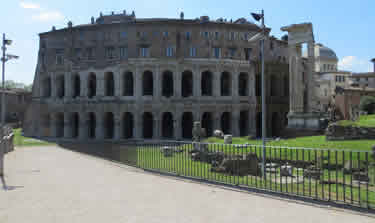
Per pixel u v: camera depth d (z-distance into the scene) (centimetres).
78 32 7419
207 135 6900
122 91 6341
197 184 1708
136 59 6212
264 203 1290
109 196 1441
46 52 7700
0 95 10700
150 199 1377
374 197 1384
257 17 2139
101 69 6519
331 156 2314
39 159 3080
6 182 1823
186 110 6191
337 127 3031
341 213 1136
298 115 4822
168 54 7006
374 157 1823
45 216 1130
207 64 6303
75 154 3584
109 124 7081
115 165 2552
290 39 5034
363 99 8081
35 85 7912
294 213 1142
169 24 7006
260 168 2105
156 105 6156
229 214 1138
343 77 11550
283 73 7088
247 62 6594
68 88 6838
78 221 1069
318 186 1628
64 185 1720
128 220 1077
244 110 6619
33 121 7412
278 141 3372
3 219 1094
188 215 1130
